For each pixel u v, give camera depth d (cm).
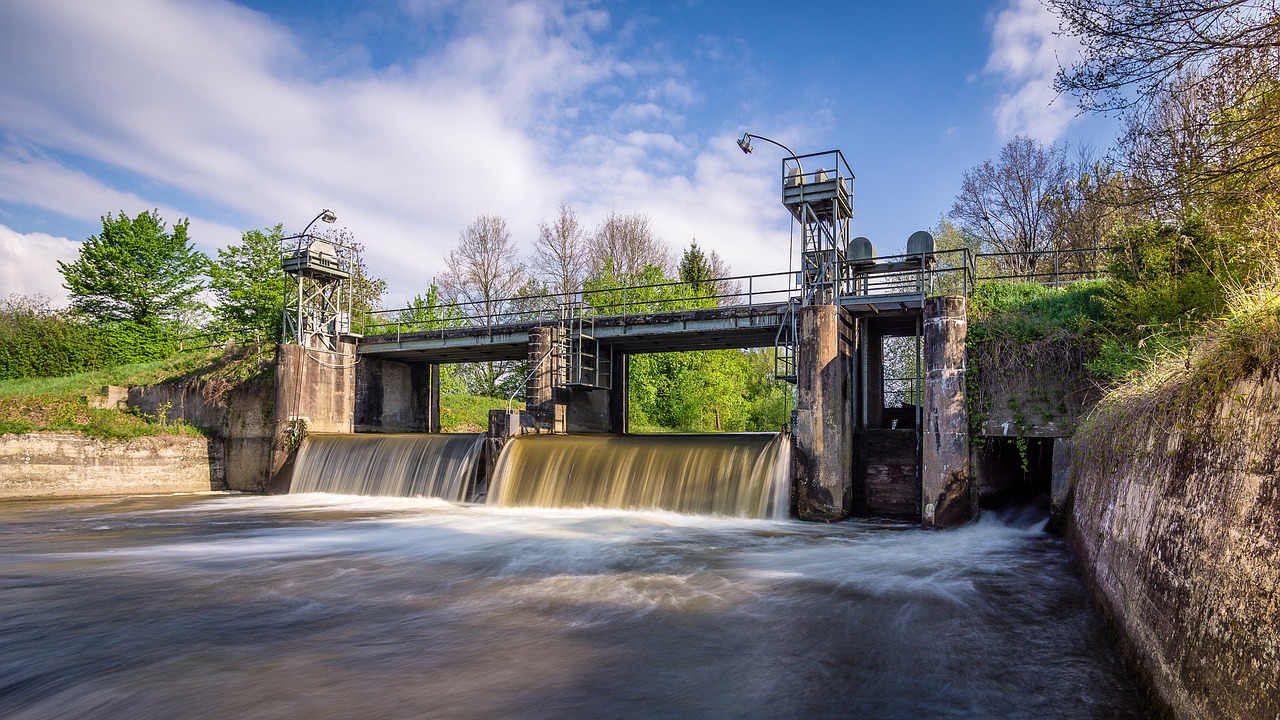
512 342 2808
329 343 3112
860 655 881
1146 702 680
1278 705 423
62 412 3036
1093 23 1034
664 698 757
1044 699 746
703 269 6794
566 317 2781
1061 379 1712
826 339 1872
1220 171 1081
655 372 5200
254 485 2997
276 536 1733
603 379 2858
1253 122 1072
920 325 2038
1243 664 482
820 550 1501
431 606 1095
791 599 1121
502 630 978
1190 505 669
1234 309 761
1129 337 1568
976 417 1795
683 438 2189
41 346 4472
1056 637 939
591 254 6372
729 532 1716
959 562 1381
